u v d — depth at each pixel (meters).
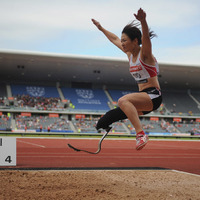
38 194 5.67
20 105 44.34
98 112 46.66
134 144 28.77
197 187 7.12
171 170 10.12
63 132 41.44
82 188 6.37
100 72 48.66
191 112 52.38
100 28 4.55
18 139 31.62
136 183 7.34
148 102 3.60
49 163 12.57
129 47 3.72
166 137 43.22
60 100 48.50
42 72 47.97
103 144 27.55
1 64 44.09
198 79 53.53
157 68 3.77
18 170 8.80
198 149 25.41
